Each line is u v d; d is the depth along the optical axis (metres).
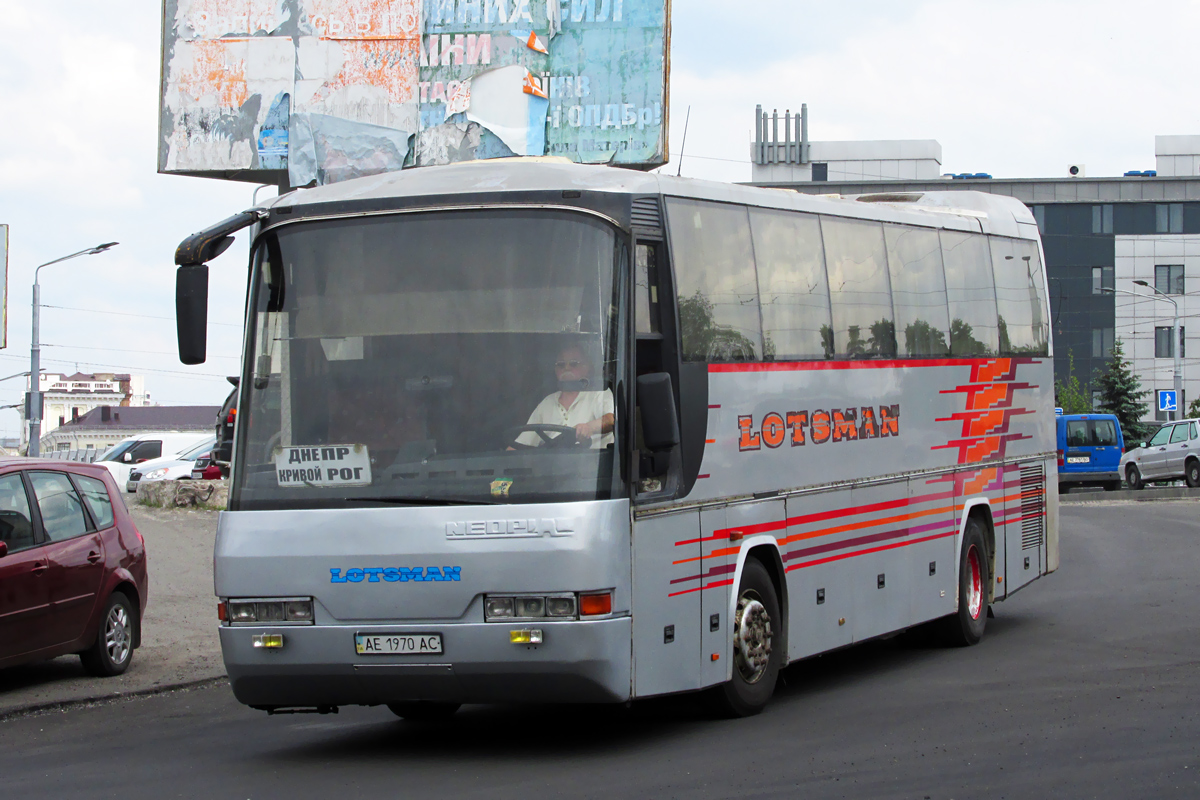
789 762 7.70
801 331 10.23
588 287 8.06
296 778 7.81
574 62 27.86
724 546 9.02
